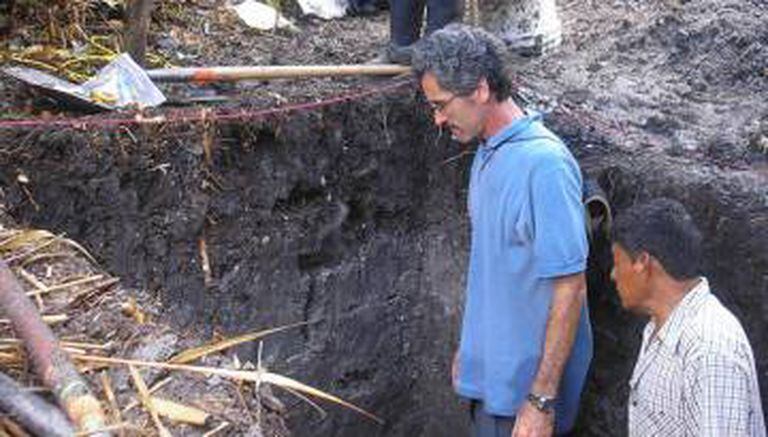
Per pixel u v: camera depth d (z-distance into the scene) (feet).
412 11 11.86
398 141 12.00
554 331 8.17
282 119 11.07
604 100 11.93
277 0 13.55
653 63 13.00
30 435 5.49
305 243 11.77
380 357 12.96
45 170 9.93
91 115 10.36
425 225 12.72
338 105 11.44
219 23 13.39
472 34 7.79
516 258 8.26
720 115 11.62
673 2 14.55
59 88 10.31
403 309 12.99
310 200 11.73
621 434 10.71
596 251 10.31
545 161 7.92
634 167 10.28
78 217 10.18
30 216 9.86
